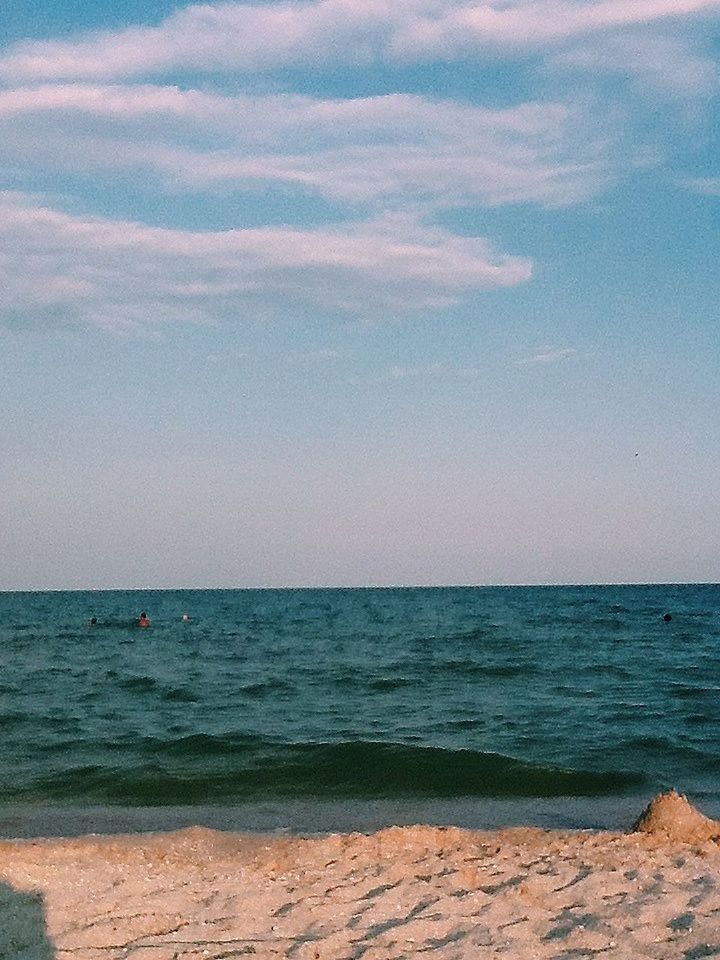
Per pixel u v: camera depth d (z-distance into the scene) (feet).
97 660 118.73
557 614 251.39
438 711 70.23
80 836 34.99
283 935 21.90
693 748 54.65
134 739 57.16
